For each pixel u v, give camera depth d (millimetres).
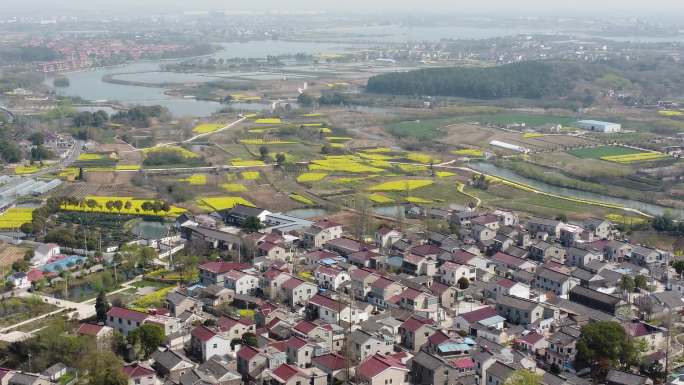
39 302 195500
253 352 154000
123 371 144750
